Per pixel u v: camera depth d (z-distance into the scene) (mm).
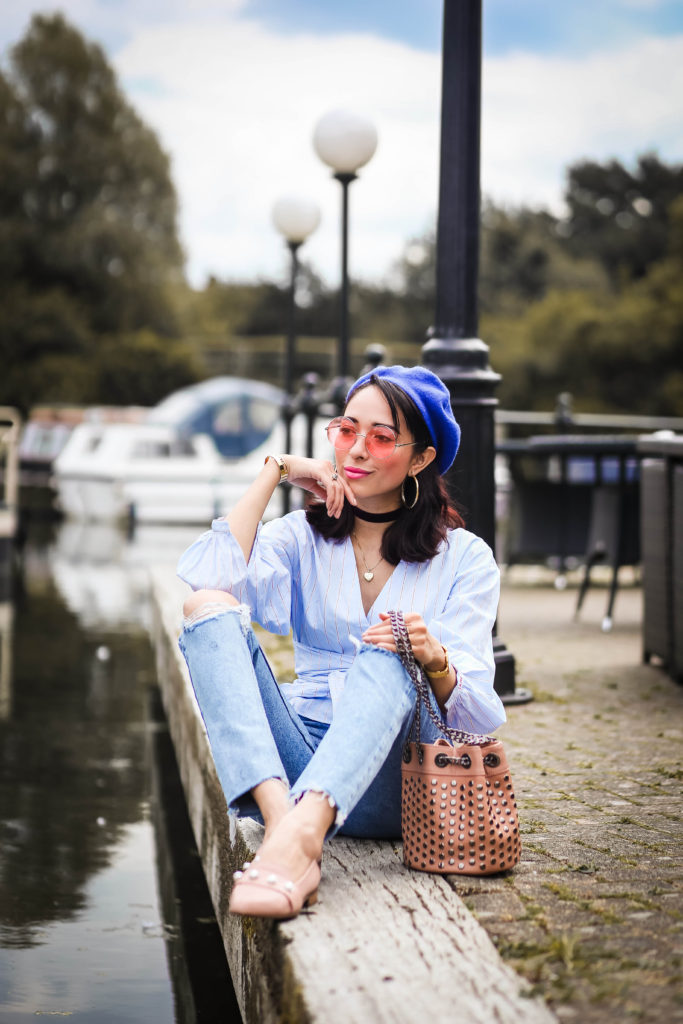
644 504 4809
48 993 2512
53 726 5195
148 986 2574
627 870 2137
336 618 2330
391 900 1929
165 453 17250
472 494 3850
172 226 36719
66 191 35000
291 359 8695
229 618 2105
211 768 2969
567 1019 1473
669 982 1591
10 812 3924
